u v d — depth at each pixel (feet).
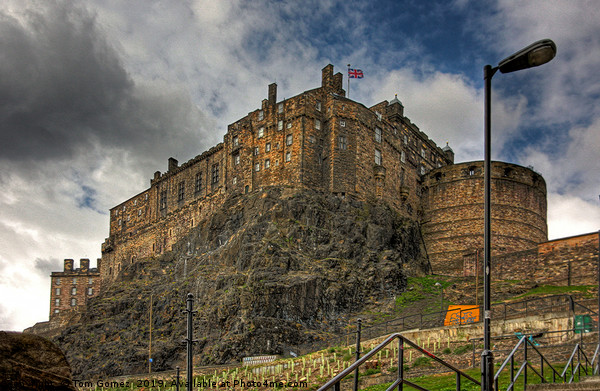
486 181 58.54
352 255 282.77
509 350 121.49
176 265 326.65
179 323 258.16
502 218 326.03
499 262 261.44
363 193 320.09
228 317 237.86
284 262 260.21
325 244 285.84
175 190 407.85
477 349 130.41
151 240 420.77
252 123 347.77
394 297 264.11
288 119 331.36
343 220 298.76
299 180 316.40
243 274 258.57
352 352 158.81
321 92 336.49
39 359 36.24
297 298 241.55
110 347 266.16
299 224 290.15
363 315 248.52
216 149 375.04
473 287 253.85
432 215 349.00
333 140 322.34
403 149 358.84
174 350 240.73
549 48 56.29
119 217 467.93
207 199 371.76
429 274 326.03
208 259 298.97
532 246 329.72
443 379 105.29
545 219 348.79
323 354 167.94
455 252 330.75
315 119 329.11
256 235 285.64
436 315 224.53
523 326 136.56
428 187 356.59
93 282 564.71
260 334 220.84
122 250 451.53
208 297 260.21
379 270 274.98
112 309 305.73
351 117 329.31
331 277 260.83
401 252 306.76
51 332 458.50
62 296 559.38
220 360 214.28
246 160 342.23
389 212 319.47
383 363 132.67
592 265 223.92
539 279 241.35
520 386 84.38
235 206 328.90
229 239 304.50
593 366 80.74
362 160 325.62
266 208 303.68
